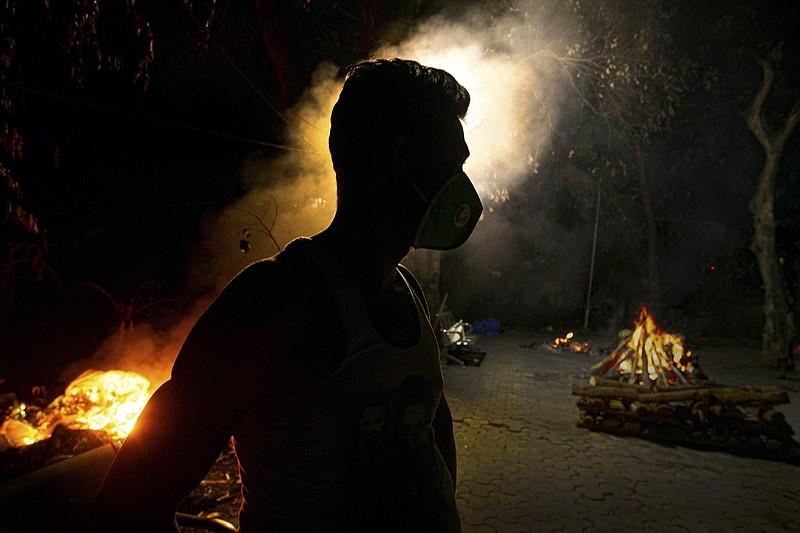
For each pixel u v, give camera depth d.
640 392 5.85
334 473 0.86
